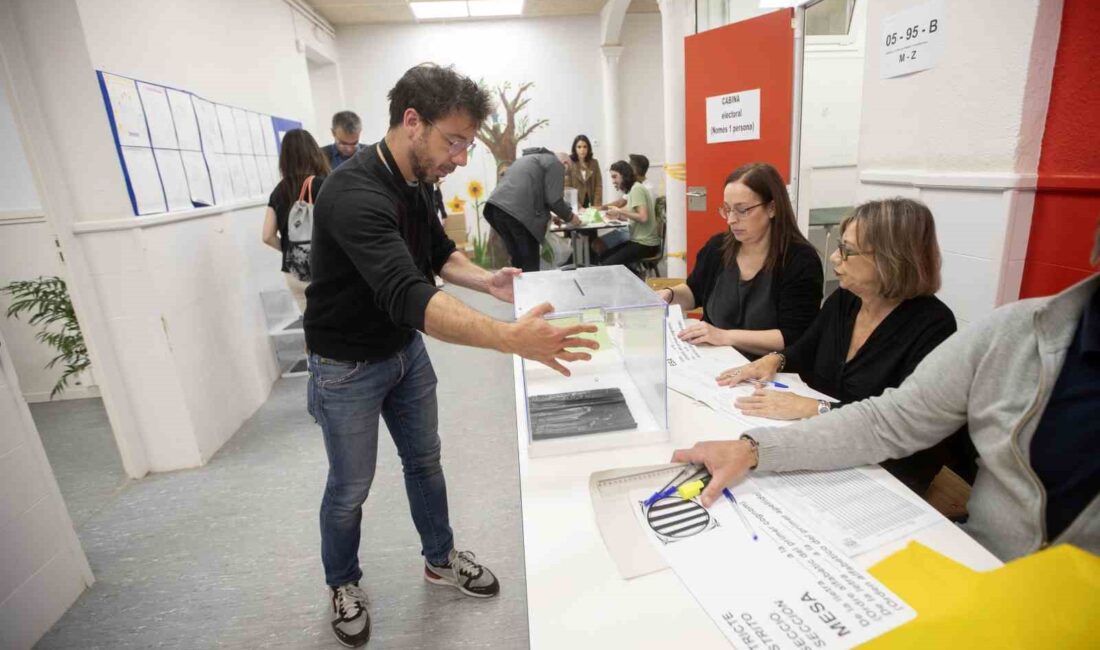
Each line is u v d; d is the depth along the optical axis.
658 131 6.91
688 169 3.58
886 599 0.62
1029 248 1.58
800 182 3.33
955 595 0.62
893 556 0.70
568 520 0.81
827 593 0.64
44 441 2.86
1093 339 0.73
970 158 1.66
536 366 1.32
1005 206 1.55
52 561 1.65
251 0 3.72
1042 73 1.46
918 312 1.24
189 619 1.64
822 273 1.75
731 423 1.09
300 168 2.78
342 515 1.44
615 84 6.50
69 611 1.69
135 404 2.40
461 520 2.01
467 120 1.12
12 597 1.52
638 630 0.62
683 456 0.92
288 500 2.22
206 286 2.72
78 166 2.13
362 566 1.81
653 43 6.64
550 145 6.77
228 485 2.35
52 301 2.89
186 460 2.50
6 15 1.95
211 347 2.71
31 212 3.06
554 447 1.00
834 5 3.72
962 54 1.64
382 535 1.95
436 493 1.59
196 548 1.95
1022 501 0.81
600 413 1.09
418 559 1.83
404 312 1.03
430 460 1.56
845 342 1.37
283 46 4.34
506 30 6.41
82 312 2.23
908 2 1.82
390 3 5.42
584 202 5.98
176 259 2.48
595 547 0.75
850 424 0.91
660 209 5.18
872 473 0.89
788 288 1.74
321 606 1.67
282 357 3.67
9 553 1.52
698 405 1.18
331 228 1.12
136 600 1.72
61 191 2.12
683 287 2.07
